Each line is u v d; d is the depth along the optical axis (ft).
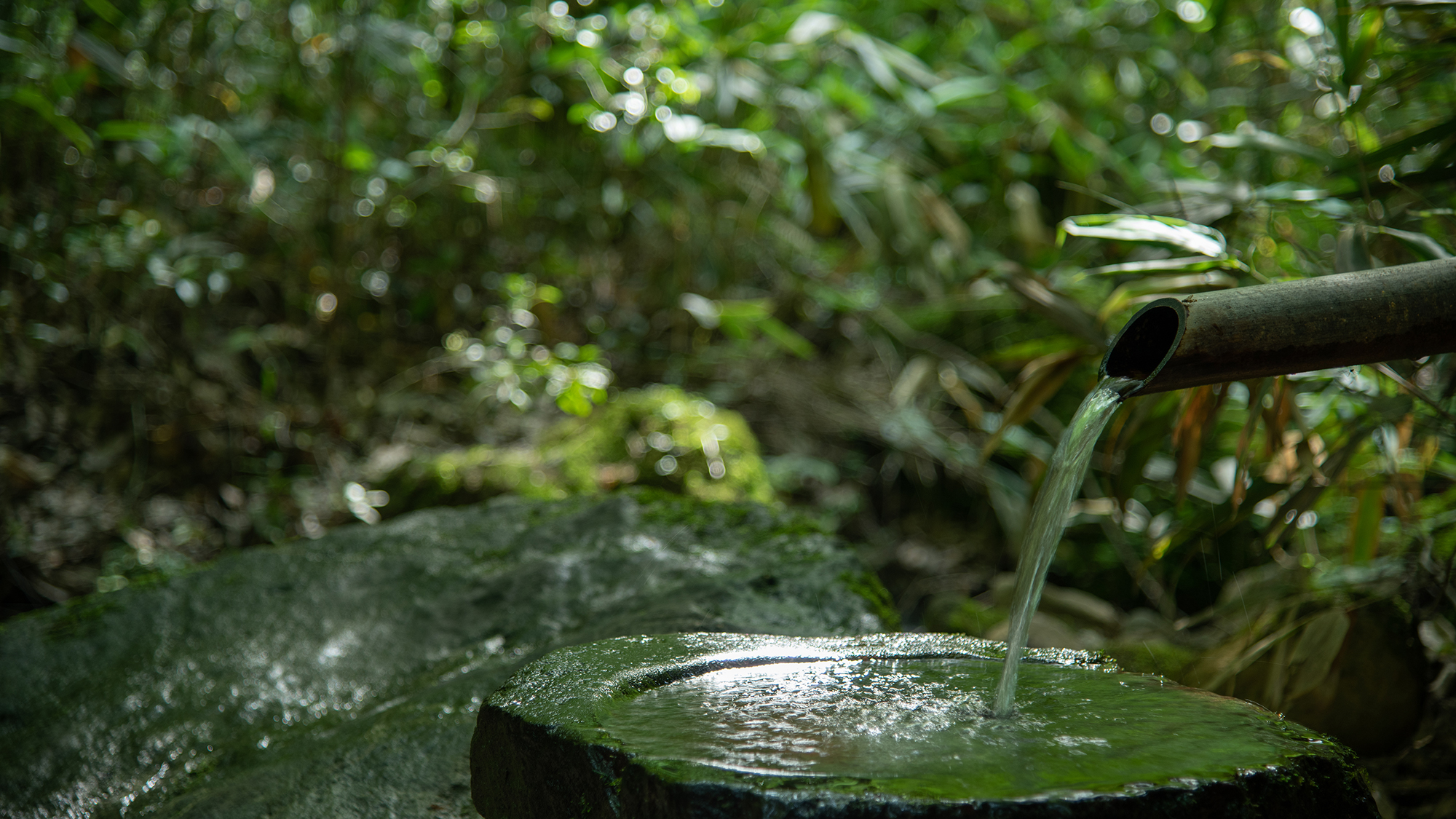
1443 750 7.12
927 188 14.42
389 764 4.79
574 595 6.31
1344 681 6.75
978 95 14.15
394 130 12.95
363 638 6.06
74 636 6.09
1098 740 3.24
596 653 4.24
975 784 2.82
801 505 14.15
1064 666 4.20
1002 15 16.42
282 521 10.46
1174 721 3.43
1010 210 15.84
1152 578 11.72
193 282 10.11
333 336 11.66
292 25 11.64
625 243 14.73
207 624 6.17
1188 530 7.32
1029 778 2.88
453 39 11.83
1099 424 3.88
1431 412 6.75
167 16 10.37
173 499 10.66
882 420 14.30
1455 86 8.55
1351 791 3.07
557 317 13.50
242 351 12.11
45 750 5.19
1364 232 6.13
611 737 3.26
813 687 3.86
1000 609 10.50
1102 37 15.79
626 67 11.46
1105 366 3.99
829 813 2.72
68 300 10.09
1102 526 12.17
